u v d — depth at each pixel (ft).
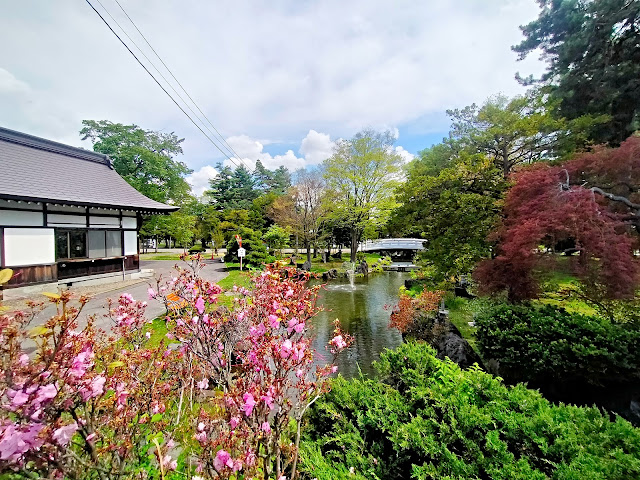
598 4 28.37
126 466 4.82
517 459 6.00
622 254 13.87
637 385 11.36
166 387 6.56
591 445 5.92
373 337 24.66
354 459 6.46
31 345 11.30
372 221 63.10
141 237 85.97
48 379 3.19
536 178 17.56
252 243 52.80
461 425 6.56
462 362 15.20
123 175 59.93
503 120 25.67
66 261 30.96
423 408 7.77
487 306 19.12
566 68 32.37
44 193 28.53
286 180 124.67
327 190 62.80
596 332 12.47
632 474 5.21
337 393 8.49
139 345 7.47
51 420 3.39
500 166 28.19
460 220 22.81
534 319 14.08
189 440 5.91
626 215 16.01
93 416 4.16
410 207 26.91
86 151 41.39
